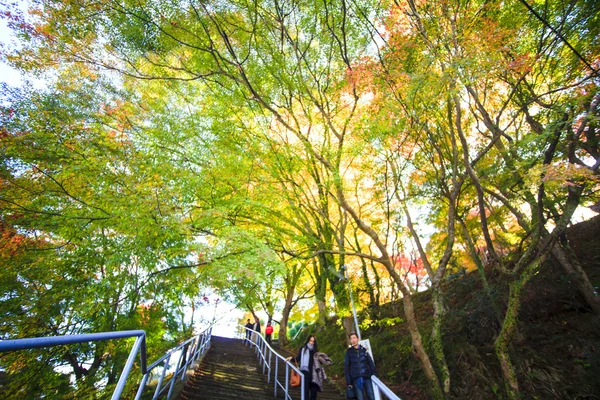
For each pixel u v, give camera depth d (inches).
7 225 260.8
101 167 257.9
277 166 341.1
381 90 280.8
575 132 263.1
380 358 428.1
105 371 304.5
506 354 262.1
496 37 242.4
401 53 286.7
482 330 365.4
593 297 310.3
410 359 383.9
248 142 340.5
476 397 288.2
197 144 318.7
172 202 262.8
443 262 325.4
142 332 97.2
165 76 344.8
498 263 283.1
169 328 367.2
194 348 327.3
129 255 246.8
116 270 273.0
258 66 354.9
